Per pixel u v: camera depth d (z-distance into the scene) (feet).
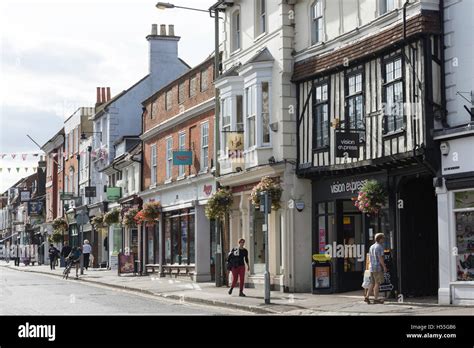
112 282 105.81
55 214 222.69
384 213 66.28
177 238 114.52
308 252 78.13
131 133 157.99
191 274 107.34
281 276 79.51
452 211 58.39
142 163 132.67
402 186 64.95
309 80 77.41
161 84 159.12
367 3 68.69
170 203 116.88
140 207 133.49
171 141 117.19
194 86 107.55
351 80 70.85
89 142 177.06
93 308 65.72
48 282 113.09
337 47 72.64
